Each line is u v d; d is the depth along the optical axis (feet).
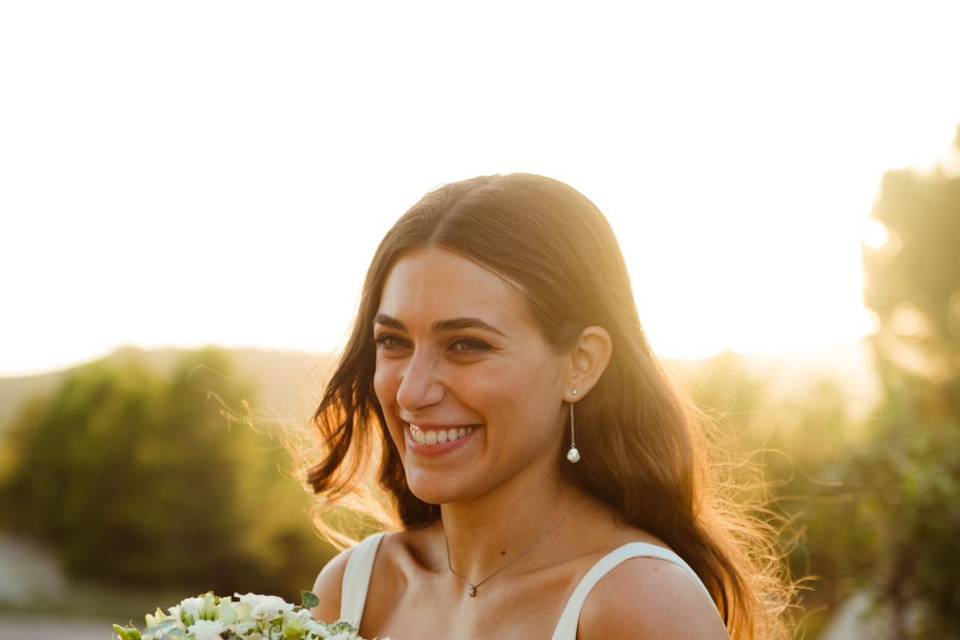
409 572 8.52
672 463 7.88
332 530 9.86
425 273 7.21
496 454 7.23
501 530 7.71
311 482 9.18
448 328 7.13
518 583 7.55
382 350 7.54
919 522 20.33
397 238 7.48
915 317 69.05
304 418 9.50
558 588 7.32
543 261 7.30
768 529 10.09
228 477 73.05
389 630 8.41
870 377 35.96
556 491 7.79
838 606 26.18
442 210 7.38
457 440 7.23
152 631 6.55
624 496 7.82
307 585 71.00
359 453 9.05
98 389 81.00
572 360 7.55
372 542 9.03
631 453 7.79
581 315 7.50
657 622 6.73
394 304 7.31
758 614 8.79
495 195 7.39
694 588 6.96
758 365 35.91
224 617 6.55
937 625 20.51
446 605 8.02
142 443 75.92
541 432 7.38
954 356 43.83
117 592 73.15
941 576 20.21
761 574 9.40
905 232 69.05
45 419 82.64
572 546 7.61
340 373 8.57
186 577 73.20
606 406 7.80
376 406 8.79
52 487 80.23
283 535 71.72
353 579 8.86
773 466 30.48
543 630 7.23
